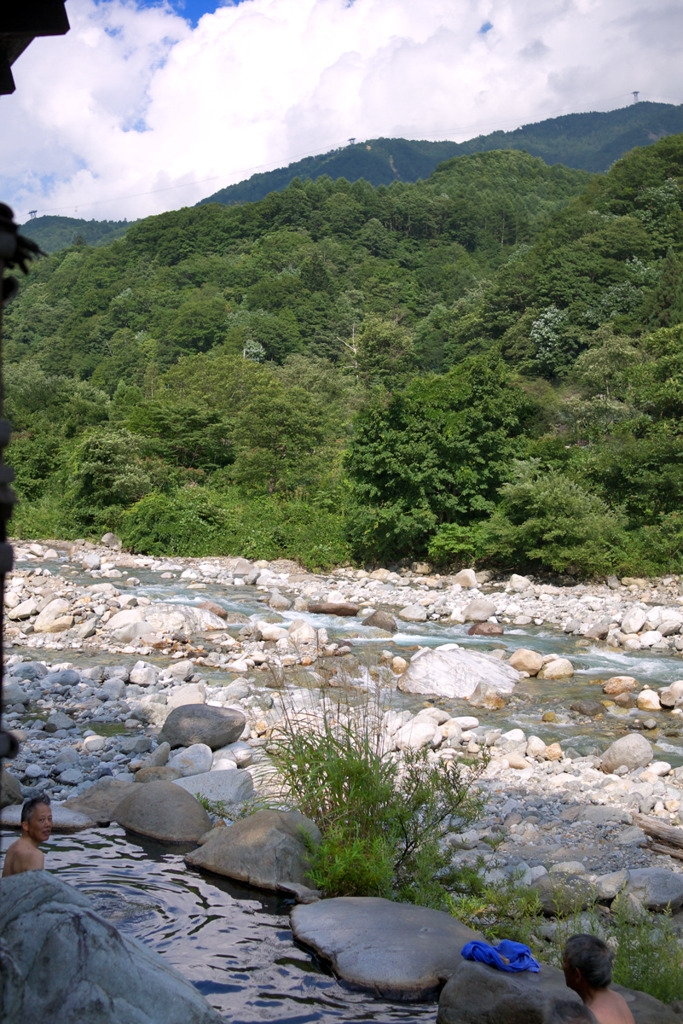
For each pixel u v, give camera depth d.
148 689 12.70
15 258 2.21
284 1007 4.63
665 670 15.46
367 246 175.50
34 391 67.88
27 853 5.06
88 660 14.62
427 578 26.62
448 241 179.12
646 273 94.12
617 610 20.97
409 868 6.52
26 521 35.50
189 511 31.92
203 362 68.56
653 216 111.81
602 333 79.94
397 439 28.84
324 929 5.35
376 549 29.38
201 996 3.49
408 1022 4.51
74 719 11.18
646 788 9.05
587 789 9.16
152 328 144.62
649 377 40.25
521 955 4.66
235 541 31.03
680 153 117.94
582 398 61.56
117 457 34.44
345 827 6.33
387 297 148.50
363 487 28.89
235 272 164.38
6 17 2.23
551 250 105.88
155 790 7.52
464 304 121.25
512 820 8.12
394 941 5.16
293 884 6.16
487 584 26.23
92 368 145.75
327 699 10.20
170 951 5.21
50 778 8.80
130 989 3.25
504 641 18.00
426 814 6.79
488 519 28.62
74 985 3.17
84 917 3.36
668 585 24.92
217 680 13.53
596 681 14.59
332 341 127.25
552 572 26.88
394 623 18.94
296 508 32.38
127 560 28.72
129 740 9.87
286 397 43.28
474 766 7.61
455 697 13.34
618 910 5.82
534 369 90.50
